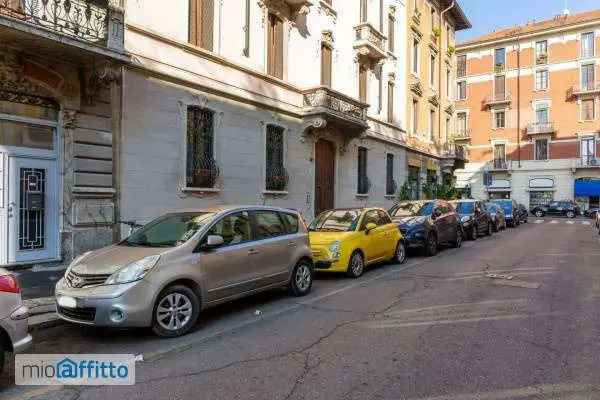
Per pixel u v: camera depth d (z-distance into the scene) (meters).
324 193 18.36
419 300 7.62
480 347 5.23
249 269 6.91
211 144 12.99
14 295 4.33
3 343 4.23
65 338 5.72
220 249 6.51
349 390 4.12
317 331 5.93
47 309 6.57
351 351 5.14
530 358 4.87
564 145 45.31
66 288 5.62
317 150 18.03
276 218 7.83
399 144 24.48
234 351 5.19
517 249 14.98
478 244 16.81
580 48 44.69
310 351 5.16
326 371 4.57
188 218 6.82
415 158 26.89
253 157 14.36
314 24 17.42
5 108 8.92
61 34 8.34
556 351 5.08
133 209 10.78
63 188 9.63
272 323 6.33
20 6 8.03
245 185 14.05
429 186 27.97
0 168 8.90
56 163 9.66
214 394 4.07
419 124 27.67
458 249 15.15
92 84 9.85
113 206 10.37
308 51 17.14
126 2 10.52
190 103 12.16
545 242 17.41
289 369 4.63
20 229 9.17
